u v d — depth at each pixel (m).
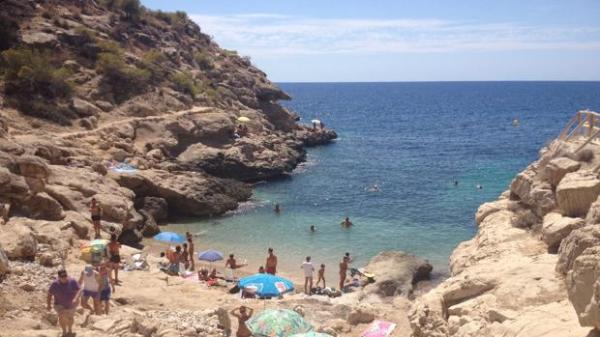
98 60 57.00
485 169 58.91
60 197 28.30
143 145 48.06
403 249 32.62
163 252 28.92
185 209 39.50
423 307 14.80
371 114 148.12
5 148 28.22
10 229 21.34
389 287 25.42
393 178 54.12
